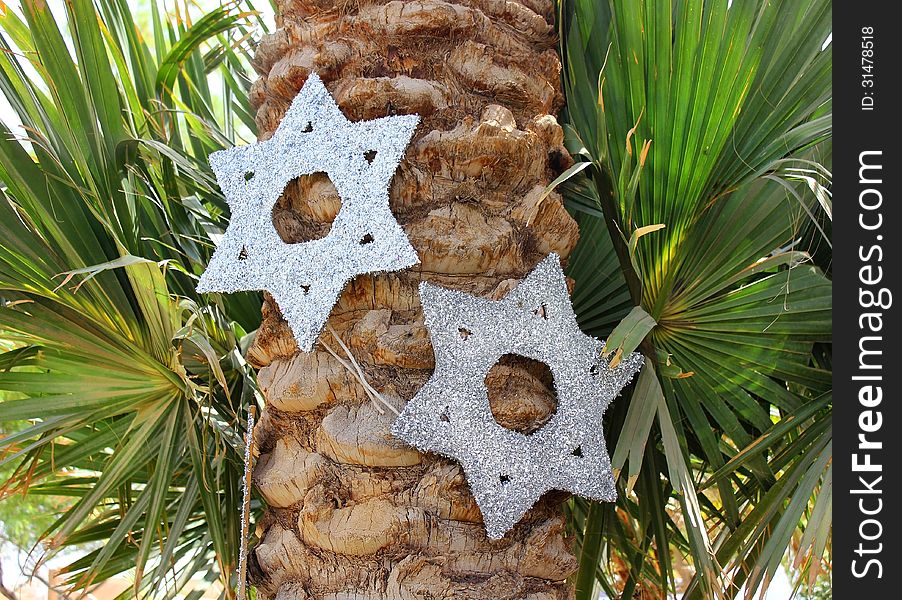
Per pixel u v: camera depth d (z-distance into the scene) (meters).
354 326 1.90
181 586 2.33
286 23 2.01
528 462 1.87
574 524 2.56
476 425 1.86
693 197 2.05
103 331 2.11
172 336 2.13
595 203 2.12
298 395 1.89
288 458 1.91
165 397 2.17
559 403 1.90
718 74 2.00
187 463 2.32
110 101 2.21
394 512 1.84
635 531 2.59
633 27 2.05
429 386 1.85
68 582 2.36
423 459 1.86
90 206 2.10
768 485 2.28
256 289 1.91
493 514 1.84
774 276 2.09
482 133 1.91
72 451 2.21
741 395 2.16
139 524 2.38
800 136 2.03
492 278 1.92
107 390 2.15
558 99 2.07
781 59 2.03
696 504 1.96
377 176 1.89
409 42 1.96
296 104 1.93
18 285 2.09
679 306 2.12
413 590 1.82
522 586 1.86
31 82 2.22
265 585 1.90
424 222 1.91
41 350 2.15
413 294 1.90
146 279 2.06
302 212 1.94
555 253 1.93
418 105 1.93
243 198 1.93
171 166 2.30
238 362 2.25
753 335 2.12
